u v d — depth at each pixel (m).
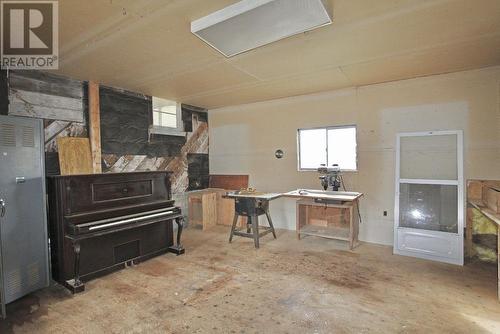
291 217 5.00
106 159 4.04
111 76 3.56
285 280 2.93
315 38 2.51
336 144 4.55
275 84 4.04
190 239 4.46
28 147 2.62
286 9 1.89
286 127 4.97
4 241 2.42
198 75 3.56
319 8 1.88
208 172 5.93
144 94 4.57
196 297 2.60
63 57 2.87
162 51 2.76
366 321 2.19
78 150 3.59
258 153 5.32
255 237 4.01
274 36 2.29
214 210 5.36
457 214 3.38
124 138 4.29
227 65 3.20
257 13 1.93
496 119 3.36
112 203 3.19
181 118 5.32
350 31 2.38
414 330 2.06
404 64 3.24
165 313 2.34
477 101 3.45
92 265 3.01
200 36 2.27
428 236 3.49
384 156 4.09
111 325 2.18
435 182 3.54
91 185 3.02
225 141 5.73
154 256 3.65
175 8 1.98
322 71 3.46
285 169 5.02
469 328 2.08
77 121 3.71
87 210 2.97
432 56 2.99
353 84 4.11
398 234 3.69
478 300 2.48
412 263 3.36
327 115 4.54
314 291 2.68
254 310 2.36
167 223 3.84
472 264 3.30
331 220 4.54
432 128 3.72
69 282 2.79
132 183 3.41
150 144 4.71
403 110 3.91
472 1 1.94
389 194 4.07
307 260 3.49
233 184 5.57
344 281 2.89
